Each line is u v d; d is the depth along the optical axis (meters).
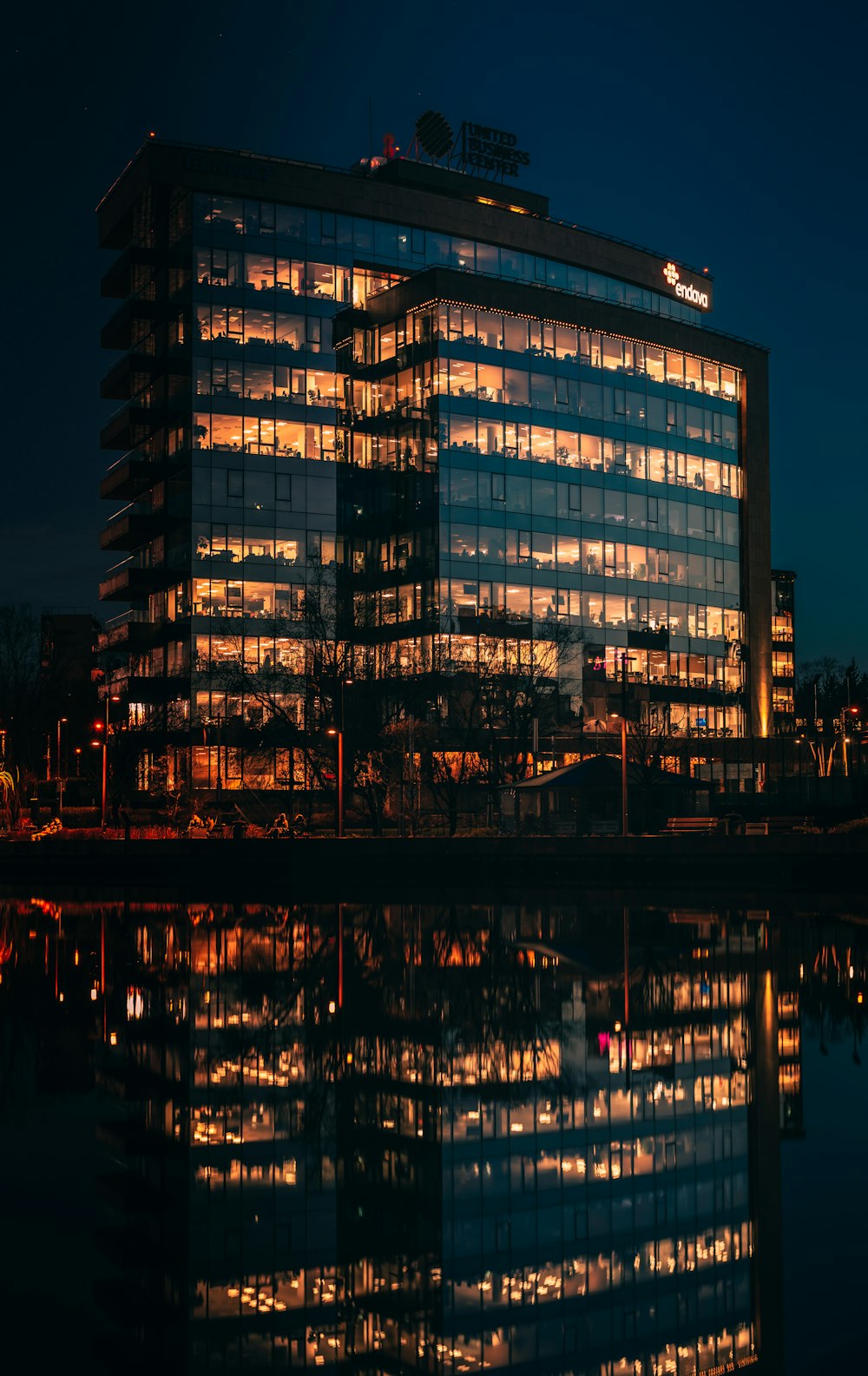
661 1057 19.50
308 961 31.55
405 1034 21.61
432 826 91.88
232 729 99.75
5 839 78.06
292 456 105.94
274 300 106.19
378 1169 13.83
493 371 106.31
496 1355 9.46
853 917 42.00
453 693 95.88
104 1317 9.96
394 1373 9.10
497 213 115.44
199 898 53.31
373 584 108.19
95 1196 12.86
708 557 120.50
